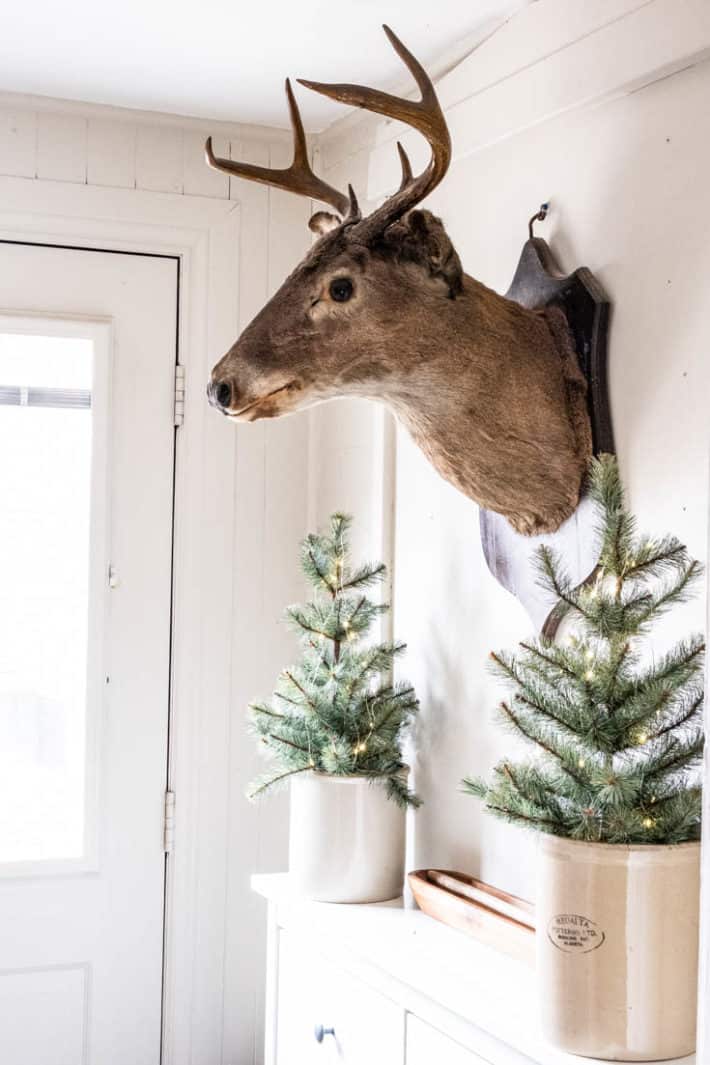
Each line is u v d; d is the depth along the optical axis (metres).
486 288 1.80
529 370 1.76
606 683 1.41
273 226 2.74
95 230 2.61
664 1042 1.36
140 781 2.65
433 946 1.82
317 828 2.06
